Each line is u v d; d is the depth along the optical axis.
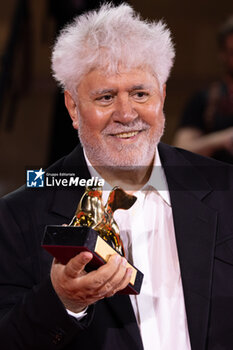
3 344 3.41
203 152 8.30
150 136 3.75
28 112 13.26
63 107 9.49
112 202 3.51
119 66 3.58
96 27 3.60
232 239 3.87
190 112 8.63
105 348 3.55
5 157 13.09
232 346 3.63
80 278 3.04
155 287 3.76
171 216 3.97
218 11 14.02
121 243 3.33
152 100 3.69
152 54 3.63
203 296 3.68
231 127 8.37
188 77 13.84
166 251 3.87
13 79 10.83
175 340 3.65
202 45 13.99
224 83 8.53
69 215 3.83
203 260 3.78
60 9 9.15
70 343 3.57
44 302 3.29
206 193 4.02
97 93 3.63
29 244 3.79
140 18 3.76
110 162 3.78
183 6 14.05
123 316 3.59
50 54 3.99
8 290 3.71
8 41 10.35
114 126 3.68
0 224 3.86
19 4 10.79
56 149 9.54
